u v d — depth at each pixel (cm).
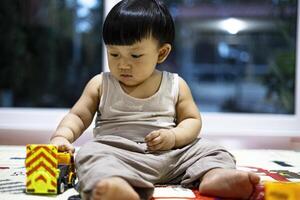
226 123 201
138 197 78
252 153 163
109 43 105
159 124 110
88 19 230
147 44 105
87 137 187
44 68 235
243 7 243
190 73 261
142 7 106
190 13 250
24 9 230
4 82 231
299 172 124
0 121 200
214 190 90
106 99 112
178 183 104
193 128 110
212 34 253
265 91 239
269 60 238
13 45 231
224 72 260
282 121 202
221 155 102
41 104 235
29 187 91
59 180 92
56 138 103
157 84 114
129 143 98
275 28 234
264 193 83
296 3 210
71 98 235
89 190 80
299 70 203
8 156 144
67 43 235
